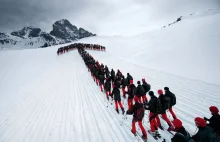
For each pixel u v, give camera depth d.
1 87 21.34
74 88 13.91
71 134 6.48
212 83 11.27
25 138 6.64
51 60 33.09
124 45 41.91
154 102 5.68
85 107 9.37
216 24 24.80
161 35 36.47
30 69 27.95
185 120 6.93
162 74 15.47
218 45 17.62
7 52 46.03
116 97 8.13
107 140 5.88
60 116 8.37
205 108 7.96
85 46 41.31
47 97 11.99
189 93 10.16
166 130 6.14
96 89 13.21
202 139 3.77
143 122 6.98
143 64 20.89
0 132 7.56
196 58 17.11
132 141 5.65
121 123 7.09
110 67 21.31
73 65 26.02
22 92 15.14
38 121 8.12
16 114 9.62
